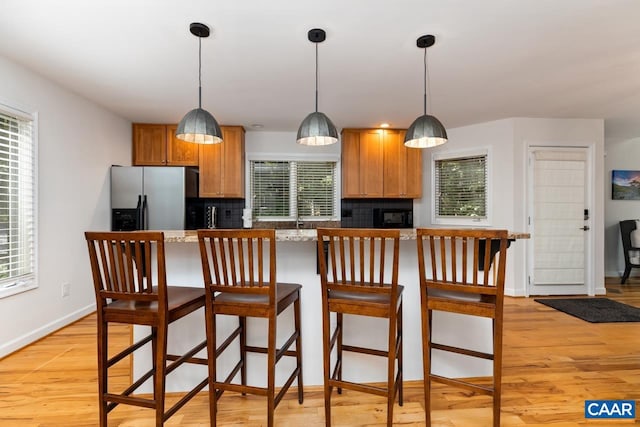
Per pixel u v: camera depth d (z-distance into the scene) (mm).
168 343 1967
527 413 1770
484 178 4336
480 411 1792
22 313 2551
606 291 4348
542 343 2664
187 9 1825
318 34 2082
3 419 1700
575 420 1718
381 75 2750
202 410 1801
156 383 1464
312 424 1686
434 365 2092
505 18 1935
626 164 5277
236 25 1989
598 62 2531
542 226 4125
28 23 1957
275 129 4578
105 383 1526
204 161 4301
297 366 1848
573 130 4152
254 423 1691
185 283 1981
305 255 2033
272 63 2516
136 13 1860
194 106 3553
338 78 2809
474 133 4391
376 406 1833
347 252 2051
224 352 1987
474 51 2344
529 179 4113
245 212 4512
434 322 2092
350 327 2053
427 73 2719
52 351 2494
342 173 4664
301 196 4816
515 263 4086
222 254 1506
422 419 1727
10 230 2508
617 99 3406
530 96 3303
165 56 2398
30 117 2641
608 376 2152
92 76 2758
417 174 4582
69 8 1805
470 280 2094
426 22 1970
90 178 3396
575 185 4160
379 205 4891
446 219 4648
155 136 4223
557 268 4141
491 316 1499
